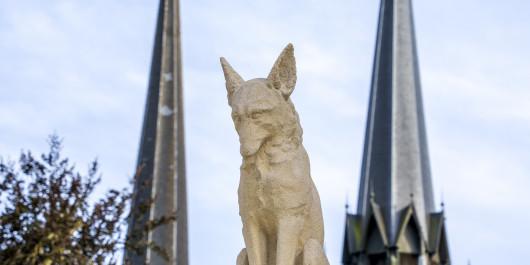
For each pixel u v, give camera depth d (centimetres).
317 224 1089
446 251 5000
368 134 5328
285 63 1077
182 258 4706
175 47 5522
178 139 5219
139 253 1175
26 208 1127
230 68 1106
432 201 5138
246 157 1067
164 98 5338
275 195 1063
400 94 5375
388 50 5484
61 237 1088
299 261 1077
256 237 1084
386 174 5159
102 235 1130
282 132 1070
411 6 5622
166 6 5631
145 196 4919
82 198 1130
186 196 5038
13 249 1094
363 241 5025
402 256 4950
